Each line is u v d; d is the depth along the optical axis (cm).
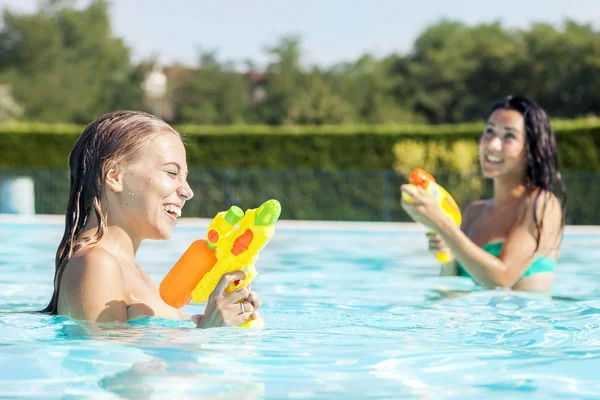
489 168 402
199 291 238
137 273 241
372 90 4809
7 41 4881
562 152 1412
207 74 4959
